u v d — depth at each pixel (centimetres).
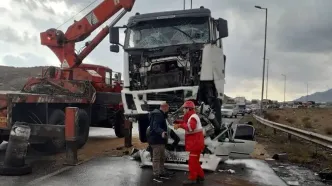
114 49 998
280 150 1238
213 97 928
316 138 1123
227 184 729
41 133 882
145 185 709
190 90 902
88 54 1412
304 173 860
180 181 752
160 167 785
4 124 876
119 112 1446
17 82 5703
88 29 1395
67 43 1408
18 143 773
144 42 973
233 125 989
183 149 877
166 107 791
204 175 806
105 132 1766
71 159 888
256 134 1817
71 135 876
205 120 870
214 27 992
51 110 1035
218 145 861
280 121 3130
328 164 986
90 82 1270
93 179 738
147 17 979
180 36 959
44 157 991
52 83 1191
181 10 973
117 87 1538
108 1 1379
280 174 843
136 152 998
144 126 963
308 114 4981
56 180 719
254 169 896
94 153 1088
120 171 828
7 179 720
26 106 951
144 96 935
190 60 927
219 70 952
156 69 942
